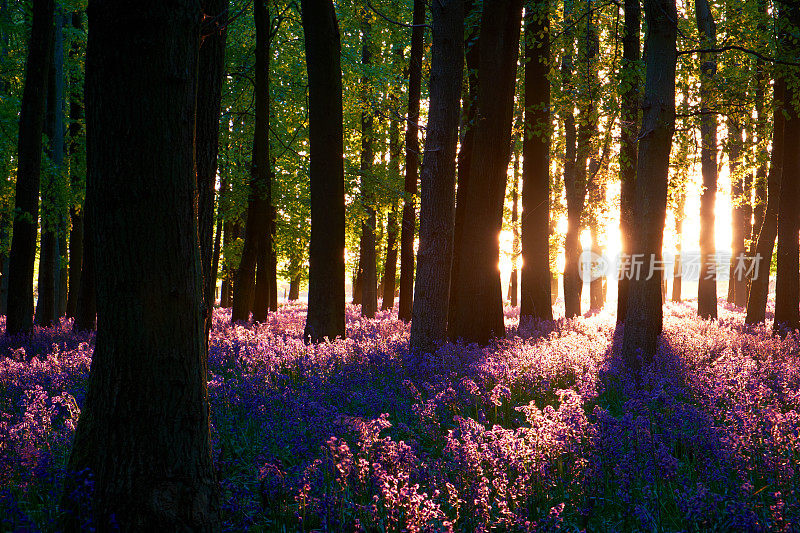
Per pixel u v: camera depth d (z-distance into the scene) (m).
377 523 4.23
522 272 16.09
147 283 3.66
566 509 4.68
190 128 3.76
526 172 15.91
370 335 13.88
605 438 5.29
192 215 3.84
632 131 14.25
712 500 4.30
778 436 5.24
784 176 14.32
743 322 19.56
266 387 8.10
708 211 21.92
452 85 11.57
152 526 3.65
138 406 3.69
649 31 9.80
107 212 3.61
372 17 20.19
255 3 16.50
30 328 14.29
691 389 7.80
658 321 9.71
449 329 13.20
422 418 6.46
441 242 11.41
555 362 8.99
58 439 5.69
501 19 12.07
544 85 15.00
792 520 3.97
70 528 3.78
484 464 5.03
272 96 20.44
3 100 15.56
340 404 7.44
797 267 14.20
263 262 18.53
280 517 4.43
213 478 3.97
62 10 18.09
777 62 10.62
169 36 3.56
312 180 12.96
